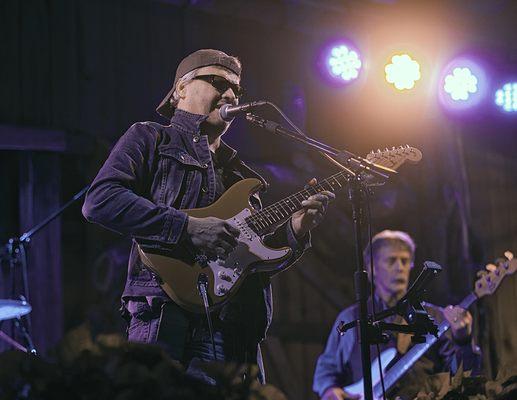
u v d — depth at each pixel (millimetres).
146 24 8383
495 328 10141
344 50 9133
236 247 3648
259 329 3742
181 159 3754
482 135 10328
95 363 2074
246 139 8781
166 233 3504
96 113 7930
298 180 8609
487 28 10008
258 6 8883
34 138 7414
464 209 9859
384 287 6441
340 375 6324
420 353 5895
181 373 2133
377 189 9055
